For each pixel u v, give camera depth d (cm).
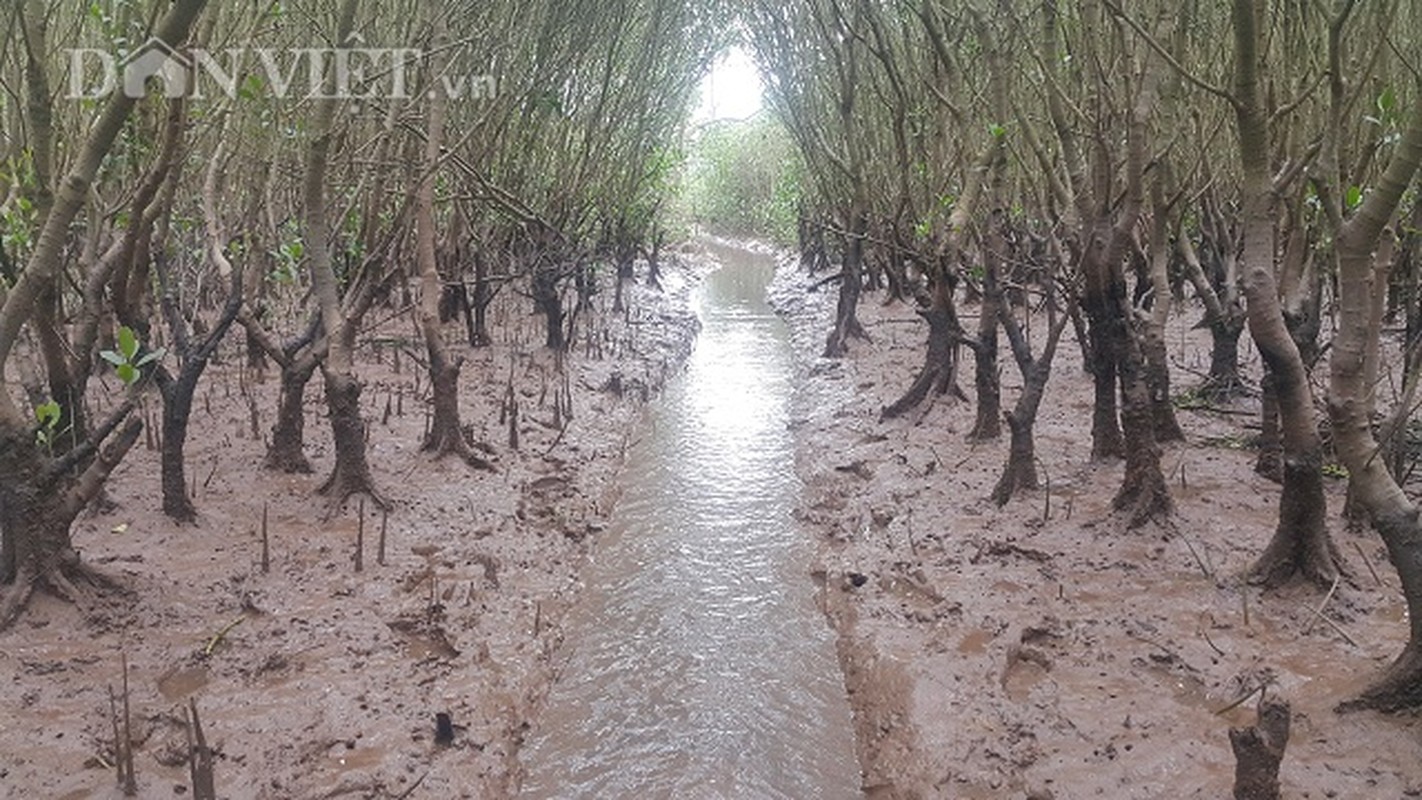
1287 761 380
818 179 1441
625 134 1426
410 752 420
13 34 506
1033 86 710
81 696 424
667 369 1298
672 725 492
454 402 760
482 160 987
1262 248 450
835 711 506
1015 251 964
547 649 543
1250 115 417
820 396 1104
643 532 736
